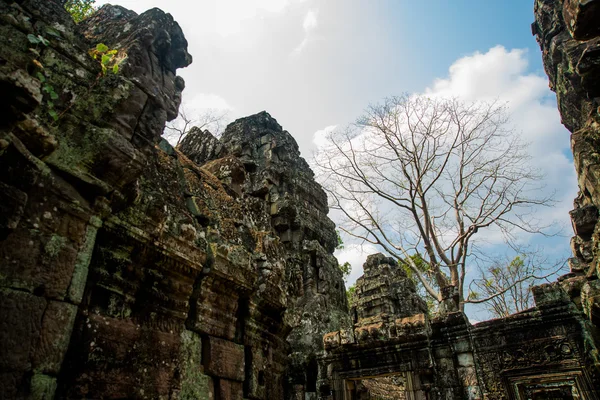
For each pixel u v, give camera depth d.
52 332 3.49
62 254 3.73
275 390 6.74
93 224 4.10
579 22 5.65
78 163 4.04
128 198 4.54
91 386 3.79
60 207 3.80
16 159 3.32
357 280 16.62
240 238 6.97
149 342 4.55
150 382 4.39
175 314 5.02
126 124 4.57
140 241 4.62
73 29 4.54
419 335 10.33
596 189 7.41
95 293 4.16
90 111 4.31
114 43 5.44
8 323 3.19
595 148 6.71
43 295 3.52
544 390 8.84
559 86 10.87
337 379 11.05
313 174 19.98
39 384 3.27
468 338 9.95
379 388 14.20
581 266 10.38
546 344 9.05
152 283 4.79
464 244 18.52
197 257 5.33
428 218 18.80
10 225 3.09
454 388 9.57
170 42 5.72
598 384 8.26
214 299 5.70
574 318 8.95
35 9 4.25
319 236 16.41
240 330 6.21
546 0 11.34
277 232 15.30
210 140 9.97
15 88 2.98
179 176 6.18
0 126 3.11
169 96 5.51
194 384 5.00
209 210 6.53
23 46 3.60
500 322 9.74
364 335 10.96
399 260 19.84
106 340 4.07
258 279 6.80
